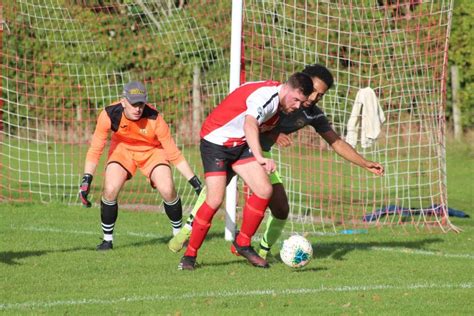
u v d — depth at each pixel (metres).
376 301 19.56
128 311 18.22
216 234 30.75
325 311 18.44
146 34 49.09
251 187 23.02
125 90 25.14
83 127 54.75
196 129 48.56
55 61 49.66
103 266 23.70
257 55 39.69
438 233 32.28
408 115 42.66
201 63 46.12
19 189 43.25
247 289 20.69
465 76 63.00
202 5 45.34
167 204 26.97
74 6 48.84
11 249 26.45
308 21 41.41
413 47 35.22
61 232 30.53
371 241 29.92
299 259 22.88
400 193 44.22
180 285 21.08
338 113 42.50
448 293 20.62
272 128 22.97
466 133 63.53
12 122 56.91
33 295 19.78
